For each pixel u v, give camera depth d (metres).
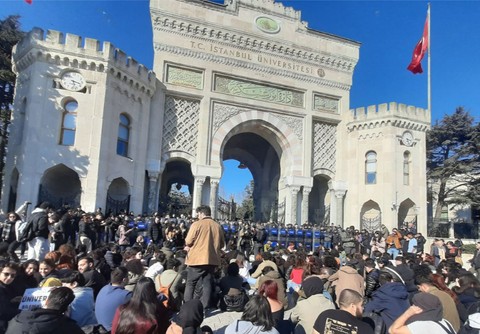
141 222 19.00
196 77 26.92
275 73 28.89
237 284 9.16
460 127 40.84
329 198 30.53
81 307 5.63
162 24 26.08
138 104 24.09
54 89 20.39
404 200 28.25
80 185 21.17
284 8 29.81
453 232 36.94
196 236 7.82
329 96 30.64
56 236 11.94
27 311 4.16
